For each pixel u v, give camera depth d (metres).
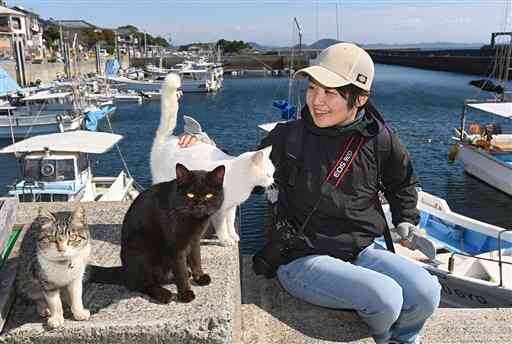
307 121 2.97
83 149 12.98
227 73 77.75
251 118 35.12
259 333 2.80
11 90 21.55
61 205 3.97
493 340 2.86
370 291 2.53
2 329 2.26
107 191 13.44
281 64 78.44
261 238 13.32
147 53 90.19
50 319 2.23
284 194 3.06
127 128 31.70
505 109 17.36
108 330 2.21
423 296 2.56
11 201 2.88
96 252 3.11
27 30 56.09
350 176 2.83
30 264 2.30
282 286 3.24
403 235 3.00
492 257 7.47
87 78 47.16
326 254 2.91
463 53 77.56
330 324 2.88
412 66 89.88
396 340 2.73
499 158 17.56
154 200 2.47
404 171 2.95
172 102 3.39
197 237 2.49
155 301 2.43
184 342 2.25
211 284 2.59
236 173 3.07
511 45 25.83
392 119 31.61
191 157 3.20
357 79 2.73
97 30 77.75
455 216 8.98
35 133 27.06
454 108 35.94
